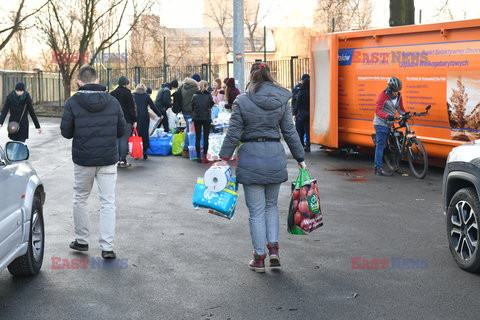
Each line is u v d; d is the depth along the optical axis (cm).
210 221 845
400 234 766
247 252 690
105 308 522
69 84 3672
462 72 1171
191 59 7744
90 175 671
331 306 520
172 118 1931
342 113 1536
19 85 1380
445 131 1230
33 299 544
